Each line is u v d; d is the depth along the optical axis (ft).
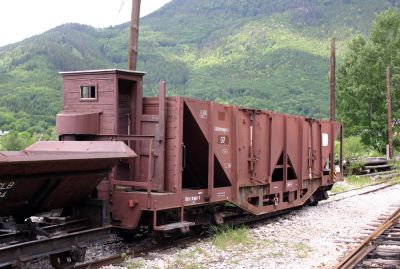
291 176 54.65
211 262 30.12
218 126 38.65
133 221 31.86
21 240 25.67
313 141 57.52
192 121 36.01
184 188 40.29
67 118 33.12
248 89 424.46
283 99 407.85
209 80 452.76
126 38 437.17
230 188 40.45
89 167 26.73
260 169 45.55
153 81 344.08
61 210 31.65
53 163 23.76
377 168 117.80
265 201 47.09
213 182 41.16
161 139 34.19
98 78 34.47
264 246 35.14
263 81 483.10
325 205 60.23
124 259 29.40
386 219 48.08
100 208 29.84
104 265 28.19
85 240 27.71
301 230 42.22
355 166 104.53
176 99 34.32
